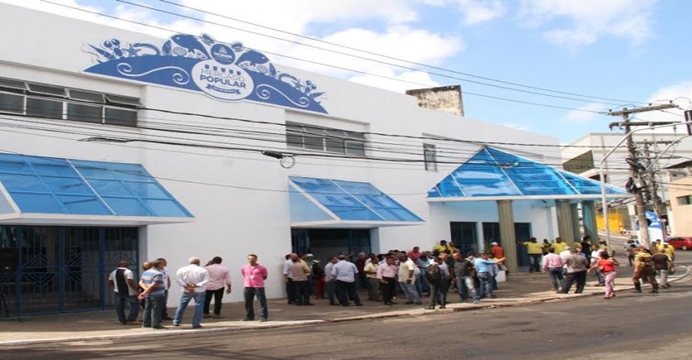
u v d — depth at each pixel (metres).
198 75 19.42
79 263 16.50
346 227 23.05
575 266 20.03
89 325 13.70
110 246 17.14
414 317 15.35
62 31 16.88
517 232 31.17
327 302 19.11
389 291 18.20
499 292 21.52
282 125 20.53
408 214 23.38
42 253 15.88
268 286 20.08
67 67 16.81
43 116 16.42
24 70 16.23
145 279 13.30
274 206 20.77
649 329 11.22
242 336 12.17
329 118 23.52
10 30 15.94
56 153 16.41
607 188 28.34
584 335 10.78
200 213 18.70
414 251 21.94
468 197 26.53
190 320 14.68
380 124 25.19
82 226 16.66
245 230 19.75
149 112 18.16
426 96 35.00
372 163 24.58
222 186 19.41
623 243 60.38
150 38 18.58
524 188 27.61
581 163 41.06
